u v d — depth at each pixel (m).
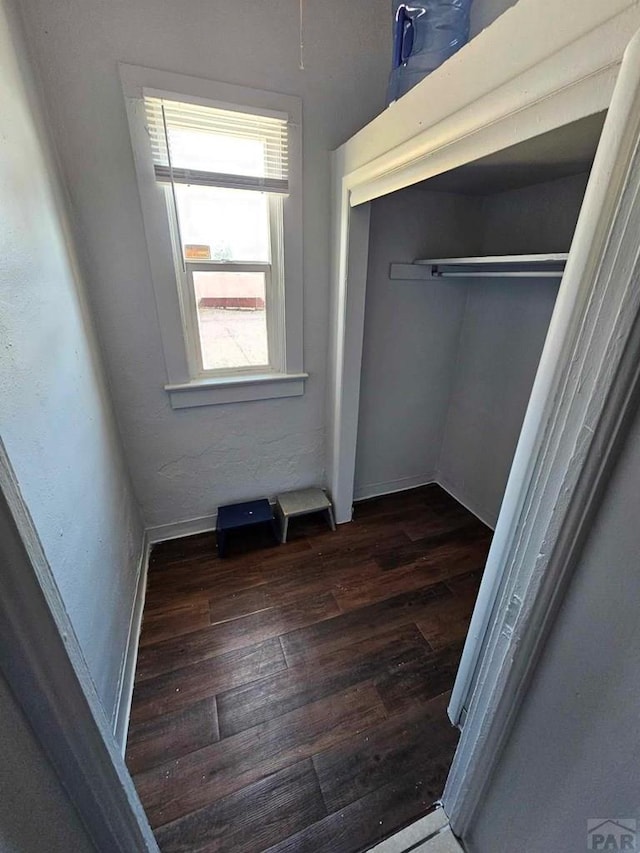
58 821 0.55
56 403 0.99
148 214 1.44
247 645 1.49
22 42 1.07
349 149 1.45
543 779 0.68
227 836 0.98
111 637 1.21
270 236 1.71
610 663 0.52
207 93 1.34
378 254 1.87
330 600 1.71
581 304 0.62
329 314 1.90
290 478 2.23
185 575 1.84
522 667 0.66
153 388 1.73
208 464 2.00
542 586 0.59
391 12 1.46
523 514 0.84
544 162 1.23
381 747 1.17
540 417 0.75
